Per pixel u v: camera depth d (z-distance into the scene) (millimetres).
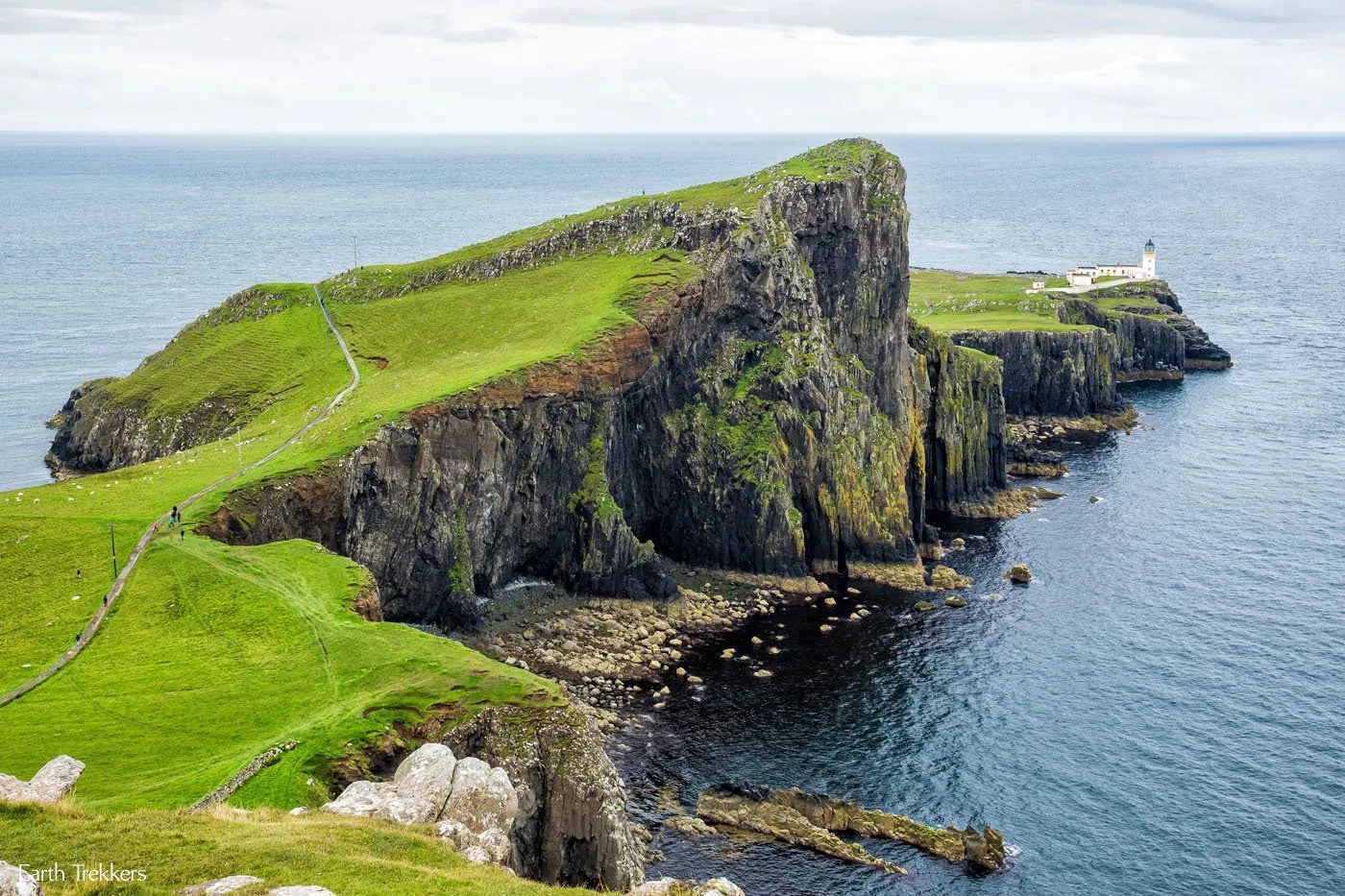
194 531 112812
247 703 82875
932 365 188000
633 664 127500
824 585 154250
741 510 157500
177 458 137125
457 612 134125
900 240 180125
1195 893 90312
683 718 115500
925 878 91625
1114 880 91812
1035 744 111312
